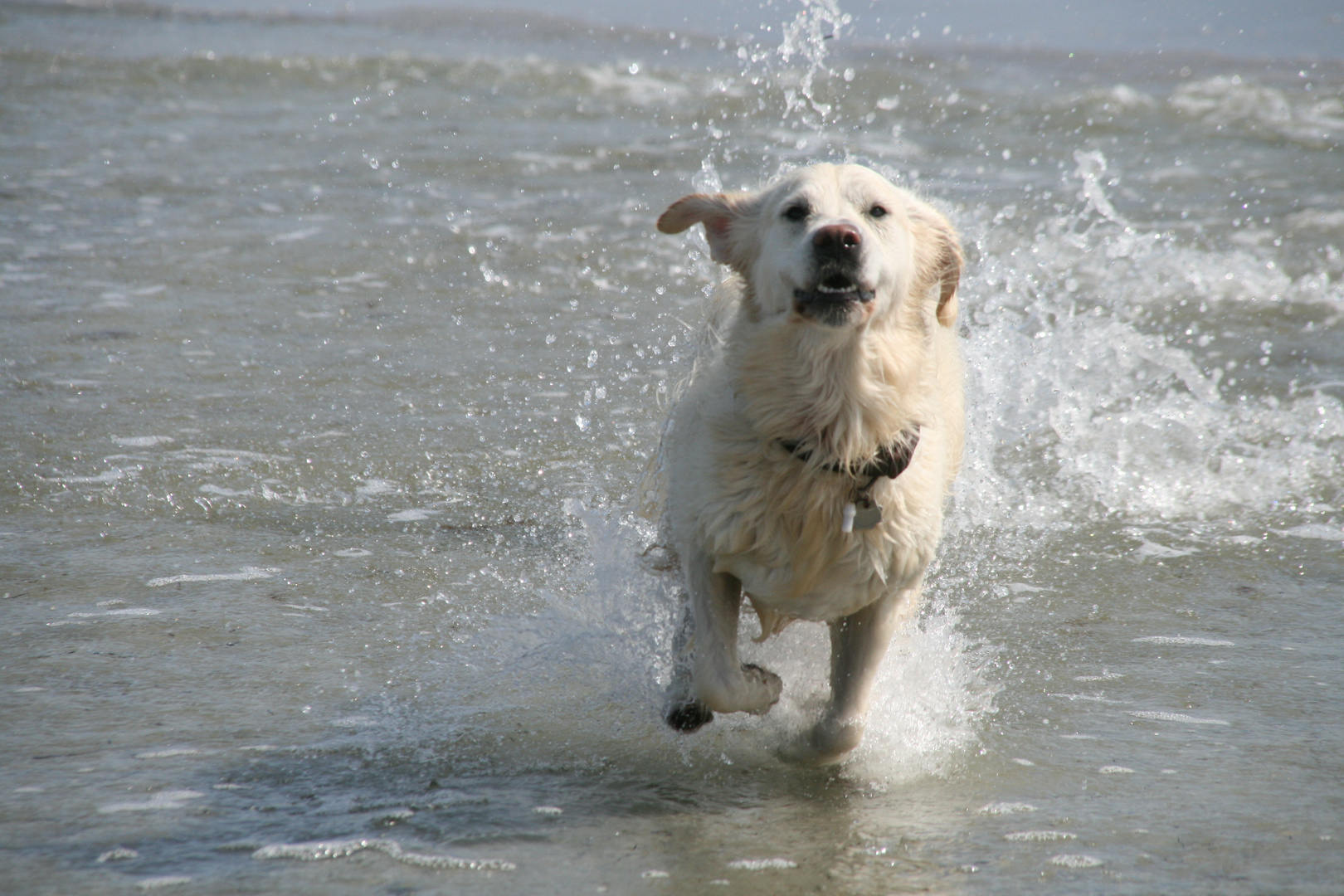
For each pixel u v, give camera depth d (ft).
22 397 39.42
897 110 95.30
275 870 17.94
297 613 27.27
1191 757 22.03
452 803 20.18
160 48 114.32
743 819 20.07
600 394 41.63
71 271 53.06
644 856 18.74
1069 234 59.77
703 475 23.34
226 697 23.49
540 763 21.77
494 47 134.10
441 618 27.35
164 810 19.51
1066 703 24.30
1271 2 164.66
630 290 53.31
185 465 34.99
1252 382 43.75
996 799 20.70
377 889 17.56
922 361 23.72
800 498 22.52
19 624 26.03
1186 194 70.18
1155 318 50.60
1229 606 28.78
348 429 38.17
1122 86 107.45
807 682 26.25
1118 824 19.72
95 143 77.10
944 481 24.36
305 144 79.82
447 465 35.91
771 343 22.82
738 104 96.63
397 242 59.41
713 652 22.61
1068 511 34.50
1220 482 36.11
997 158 78.54
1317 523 33.42
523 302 51.49
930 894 17.71
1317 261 57.26
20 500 32.24
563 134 84.74
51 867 17.80
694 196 25.71
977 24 150.92
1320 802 20.27
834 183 23.73
